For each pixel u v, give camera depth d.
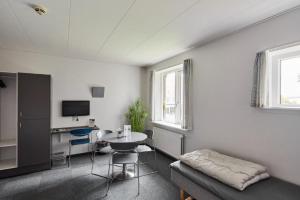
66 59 3.81
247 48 2.26
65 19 2.05
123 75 4.54
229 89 2.50
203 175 1.99
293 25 1.82
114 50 3.29
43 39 2.72
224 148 2.58
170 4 1.73
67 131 3.46
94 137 4.08
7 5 1.75
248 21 2.09
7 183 2.65
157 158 3.79
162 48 3.17
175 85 4.02
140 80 4.79
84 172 3.05
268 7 1.78
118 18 2.03
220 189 1.69
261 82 2.04
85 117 4.02
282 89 2.08
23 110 2.95
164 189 2.49
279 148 1.93
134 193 2.38
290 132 1.84
